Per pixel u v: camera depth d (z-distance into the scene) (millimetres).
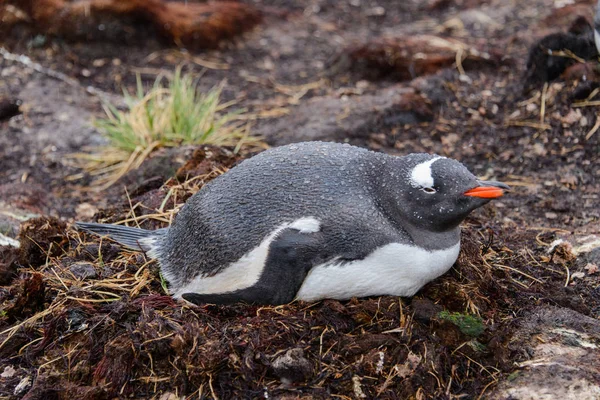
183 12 13906
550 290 6684
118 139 10398
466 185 5617
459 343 5887
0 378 5969
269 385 5574
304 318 5805
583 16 10781
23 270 7016
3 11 13125
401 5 15430
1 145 10766
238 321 5852
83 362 5887
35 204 9289
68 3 13336
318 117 10719
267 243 5684
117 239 6945
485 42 12648
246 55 13484
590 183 9102
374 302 5844
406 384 5555
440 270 5887
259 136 10602
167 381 5730
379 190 5859
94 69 12797
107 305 6234
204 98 11633
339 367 5645
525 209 8703
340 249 5617
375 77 12172
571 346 5910
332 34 14250
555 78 10555
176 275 6297
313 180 5859
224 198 5980
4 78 12172
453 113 10641
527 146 9844
